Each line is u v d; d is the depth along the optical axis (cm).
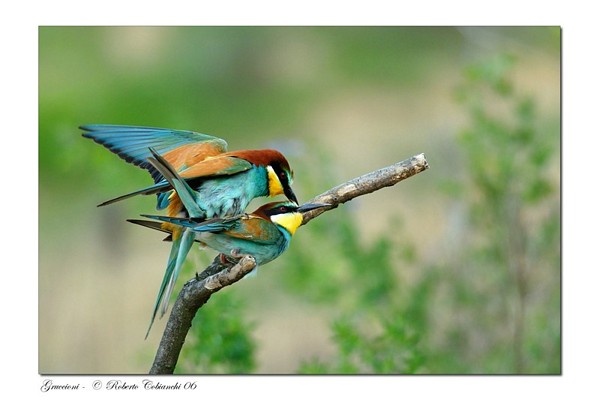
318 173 1235
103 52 1852
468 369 1149
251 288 1369
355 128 1794
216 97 1855
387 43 1867
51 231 1550
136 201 1181
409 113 1803
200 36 1891
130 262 1516
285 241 882
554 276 1194
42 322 1402
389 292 1191
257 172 953
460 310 1216
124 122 1775
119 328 1412
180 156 952
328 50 1898
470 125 1317
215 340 1009
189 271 1012
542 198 1199
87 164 1278
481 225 1241
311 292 1202
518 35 1550
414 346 1025
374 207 1486
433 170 1462
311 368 1005
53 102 1769
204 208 900
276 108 1853
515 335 1166
